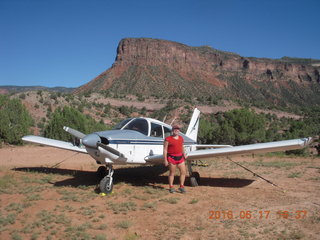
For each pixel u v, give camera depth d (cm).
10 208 517
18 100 2266
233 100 16375
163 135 786
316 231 402
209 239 386
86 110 8438
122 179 821
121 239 394
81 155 1501
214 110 13112
